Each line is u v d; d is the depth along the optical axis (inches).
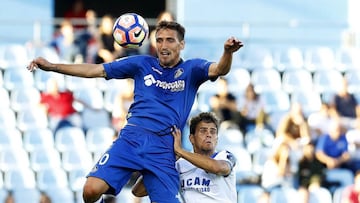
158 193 896.3
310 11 2107.5
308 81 1983.3
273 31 2043.6
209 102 1898.4
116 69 916.6
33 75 1978.3
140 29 922.7
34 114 1898.4
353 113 1835.6
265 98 1936.5
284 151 1749.5
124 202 1663.4
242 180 1761.8
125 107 1847.9
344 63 2021.4
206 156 932.6
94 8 2300.7
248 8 2107.5
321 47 2038.6
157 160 896.9
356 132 1804.9
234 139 1814.7
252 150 1804.9
